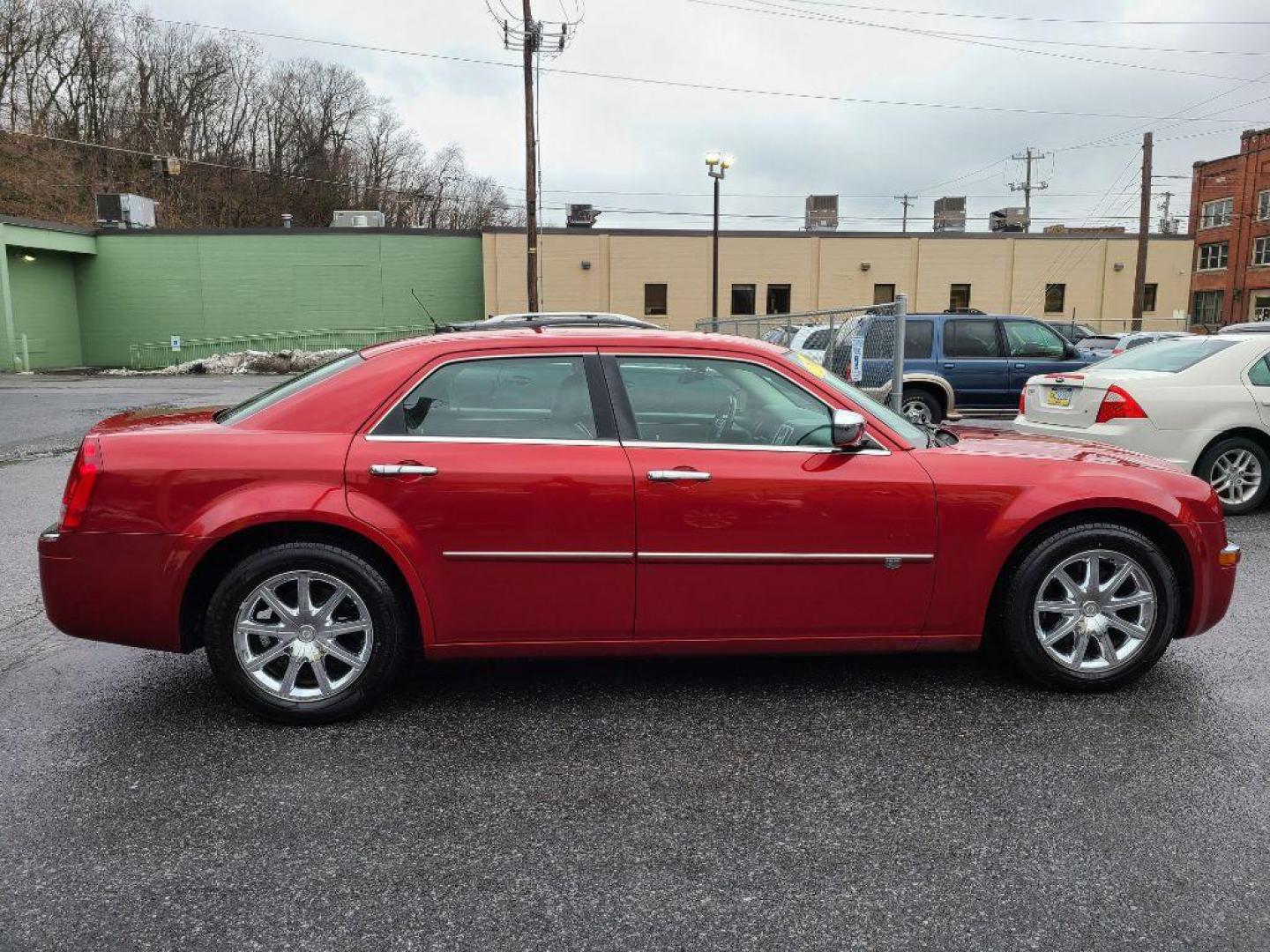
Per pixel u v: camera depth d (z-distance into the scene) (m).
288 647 3.41
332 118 69.88
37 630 4.57
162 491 3.28
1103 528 3.63
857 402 3.71
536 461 3.40
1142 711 3.59
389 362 3.51
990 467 3.62
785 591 3.52
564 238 33.25
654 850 2.63
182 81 63.00
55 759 3.18
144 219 35.81
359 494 3.32
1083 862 2.56
